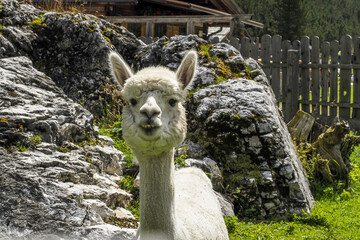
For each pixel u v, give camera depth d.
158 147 3.34
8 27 9.36
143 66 9.83
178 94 3.39
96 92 9.58
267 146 6.89
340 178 8.41
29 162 5.20
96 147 6.61
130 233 4.82
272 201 6.72
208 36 20.36
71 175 5.50
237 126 6.97
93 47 9.72
